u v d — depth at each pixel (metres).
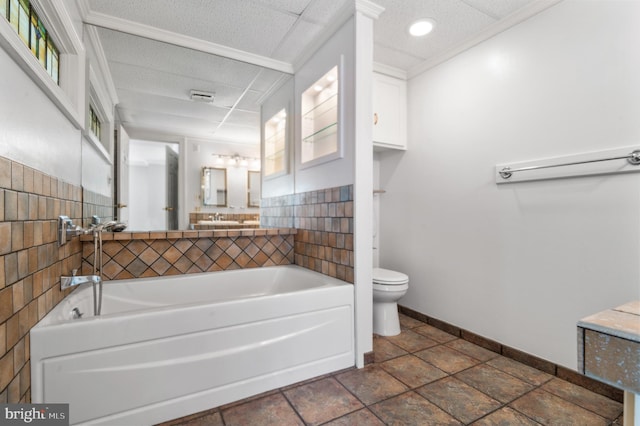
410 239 2.76
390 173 2.96
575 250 1.69
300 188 2.54
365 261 1.90
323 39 2.19
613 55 1.54
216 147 2.68
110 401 1.23
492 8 1.89
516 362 1.93
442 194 2.46
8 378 0.94
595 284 1.61
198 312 1.41
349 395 1.56
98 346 1.21
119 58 2.26
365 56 1.89
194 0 1.86
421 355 2.02
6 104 0.92
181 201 2.55
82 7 1.83
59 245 1.38
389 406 1.48
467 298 2.27
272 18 2.04
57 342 1.15
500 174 2.04
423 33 2.15
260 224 2.87
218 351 1.45
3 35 0.85
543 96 1.82
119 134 2.33
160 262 2.12
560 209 1.76
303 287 2.22
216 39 2.28
